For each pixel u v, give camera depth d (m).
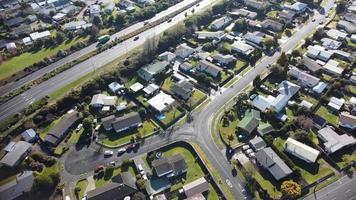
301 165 121.31
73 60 176.75
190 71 166.38
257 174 118.19
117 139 132.38
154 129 136.25
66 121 136.12
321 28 191.75
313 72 163.00
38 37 195.25
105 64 173.88
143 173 118.38
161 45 181.25
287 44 187.50
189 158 125.62
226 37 191.62
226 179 116.44
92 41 192.25
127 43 191.12
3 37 197.88
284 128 133.00
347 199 110.19
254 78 162.25
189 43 189.00
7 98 152.00
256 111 141.00
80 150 128.12
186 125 138.62
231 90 155.62
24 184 113.38
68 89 157.12
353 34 192.38
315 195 111.69
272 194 111.44
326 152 125.25
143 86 156.62
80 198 111.25
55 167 121.56
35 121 138.38
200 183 113.25
